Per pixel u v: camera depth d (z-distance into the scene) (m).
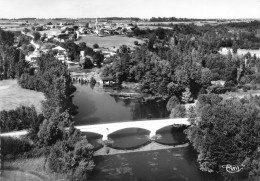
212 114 170.75
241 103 185.88
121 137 192.25
